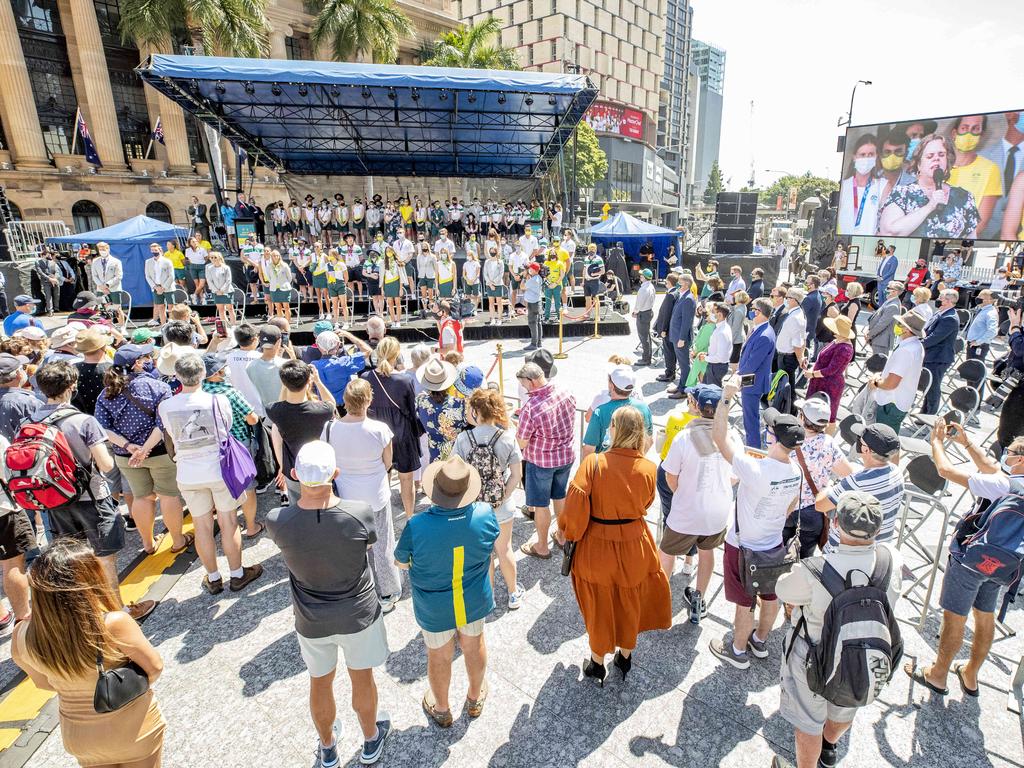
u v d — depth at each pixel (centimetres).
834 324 670
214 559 428
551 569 460
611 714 320
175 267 1412
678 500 362
